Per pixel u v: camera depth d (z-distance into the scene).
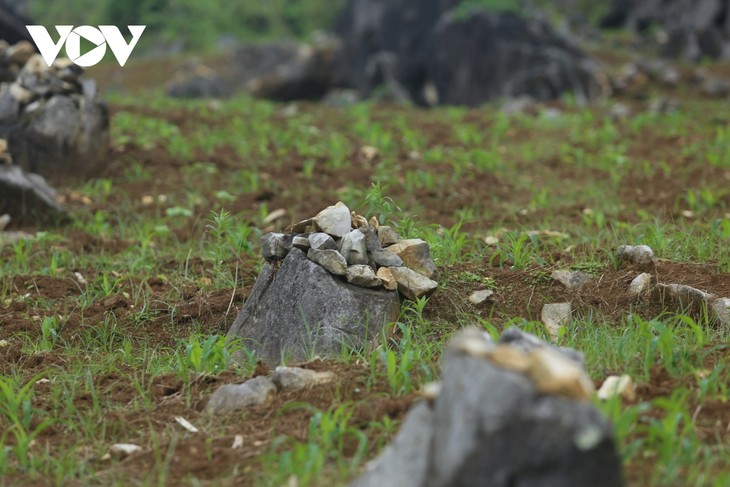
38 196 13.05
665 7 36.66
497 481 4.53
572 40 32.69
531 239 10.19
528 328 8.41
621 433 5.78
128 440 6.97
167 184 15.13
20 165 14.63
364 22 40.22
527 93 29.73
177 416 7.26
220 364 8.18
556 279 9.43
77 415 7.42
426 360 7.77
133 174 15.59
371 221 9.30
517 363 4.70
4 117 14.62
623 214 13.16
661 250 10.52
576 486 4.47
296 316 8.36
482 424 4.57
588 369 7.32
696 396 6.68
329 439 6.22
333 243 8.62
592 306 9.08
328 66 41.34
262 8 50.62
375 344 8.23
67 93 15.05
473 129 19.25
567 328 8.51
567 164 16.81
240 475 6.15
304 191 14.74
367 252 8.84
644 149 17.53
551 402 4.52
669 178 15.34
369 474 5.26
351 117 21.11
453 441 4.65
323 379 7.41
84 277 10.95
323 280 8.38
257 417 7.07
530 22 33.28
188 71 40.28
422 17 38.38
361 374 7.52
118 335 9.39
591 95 27.27
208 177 15.45
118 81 39.69
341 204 8.88
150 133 17.80
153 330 9.48
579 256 10.31
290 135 18.36
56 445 6.96
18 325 9.57
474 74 34.16
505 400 4.55
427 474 4.80
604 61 32.56
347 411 6.84
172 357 8.62
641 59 32.78
